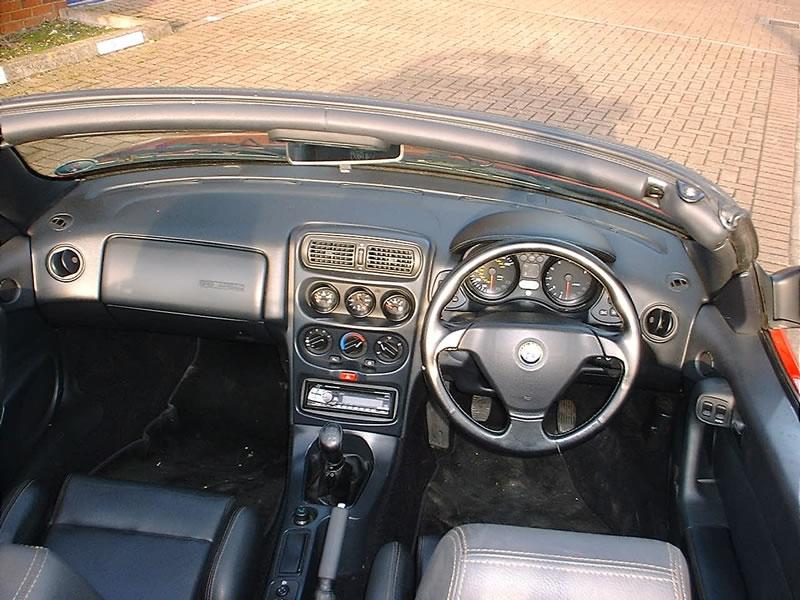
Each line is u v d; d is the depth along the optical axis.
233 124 2.16
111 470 3.31
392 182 2.97
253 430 3.49
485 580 1.25
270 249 2.84
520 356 2.54
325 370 2.94
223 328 3.01
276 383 3.56
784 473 2.06
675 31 11.50
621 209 2.83
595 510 3.22
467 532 1.34
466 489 3.31
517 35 10.41
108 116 2.14
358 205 2.89
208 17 10.03
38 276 2.91
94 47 8.38
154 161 3.02
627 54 10.08
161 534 2.31
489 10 11.52
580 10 12.17
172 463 3.35
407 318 2.84
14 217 2.88
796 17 13.18
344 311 2.88
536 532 1.34
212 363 3.60
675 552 1.30
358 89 7.96
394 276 2.79
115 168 3.04
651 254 2.80
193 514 2.37
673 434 2.86
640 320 2.74
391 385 2.93
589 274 2.64
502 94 8.20
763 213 6.20
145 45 8.88
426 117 2.17
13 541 2.19
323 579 2.25
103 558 2.23
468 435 2.63
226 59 8.59
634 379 2.55
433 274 2.78
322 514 2.69
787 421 2.20
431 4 11.54
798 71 10.05
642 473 3.01
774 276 2.32
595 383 2.97
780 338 2.52
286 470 3.20
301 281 2.84
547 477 3.37
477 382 2.87
